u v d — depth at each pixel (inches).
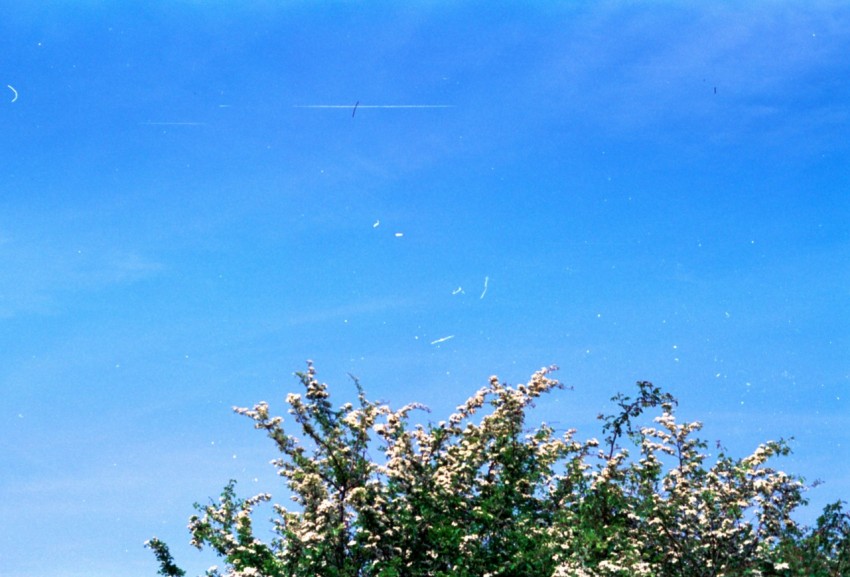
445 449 491.2
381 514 434.6
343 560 431.5
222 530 493.0
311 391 448.5
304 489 446.6
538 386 490.6
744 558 422.6
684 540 439.5
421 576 431.2
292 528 441.1
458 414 492.7
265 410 456.8
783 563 403.5
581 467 498.3
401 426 463.2
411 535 440.8
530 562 442.0
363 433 454.3
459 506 463.2
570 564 418.6
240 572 440.1
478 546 447.2
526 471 490.0
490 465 495.5
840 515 426.3
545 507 496.1
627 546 440.8
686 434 484.4
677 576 437.1
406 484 449.1
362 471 449.4
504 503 466.9
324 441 446.0
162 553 493.7
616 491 483.5
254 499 505.4
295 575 422.6
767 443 456.4
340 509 436.8
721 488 458.0
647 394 501.0
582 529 440.1
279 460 463.5
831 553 422.6
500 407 486.6
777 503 440.5
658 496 461.4
